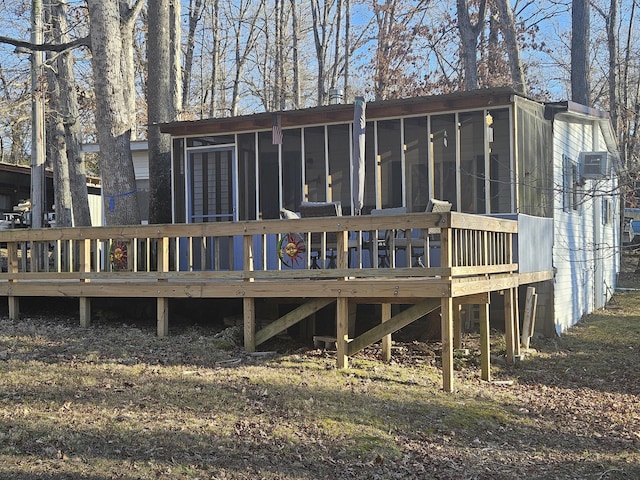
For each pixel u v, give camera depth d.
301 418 6.01
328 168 11.27
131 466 4.79
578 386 8.52
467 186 10.52
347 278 7.73
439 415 6.53
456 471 5.40
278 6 31.64
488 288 8.11
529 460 5.84
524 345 9.97
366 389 7.05
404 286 7.32
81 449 4.98
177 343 8.32
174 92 14.96
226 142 11.88
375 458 5.41
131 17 12.86
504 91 9.70
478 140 10.52
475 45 21.31
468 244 7.67
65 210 16.59
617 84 27.20
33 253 9.41
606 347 10.75
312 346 8.91
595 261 14.98
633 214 28.00
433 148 10.77
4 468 4.58
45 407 5.76
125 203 10.78
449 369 7.29
